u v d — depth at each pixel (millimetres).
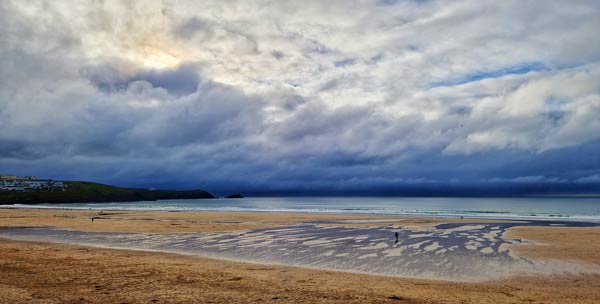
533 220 58000
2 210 92812
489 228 43906
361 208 117875
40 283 15602
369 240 33562
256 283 16359
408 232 39906
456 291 15859
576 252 26516
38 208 111562
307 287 15719
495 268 21875
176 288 15023
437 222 52781
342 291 15039
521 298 14602
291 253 27078
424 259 24750
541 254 25938
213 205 145750
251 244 31266
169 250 28359
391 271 21281
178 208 111750
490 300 14078
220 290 14789
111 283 15844
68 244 31203
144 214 71500
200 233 38625
